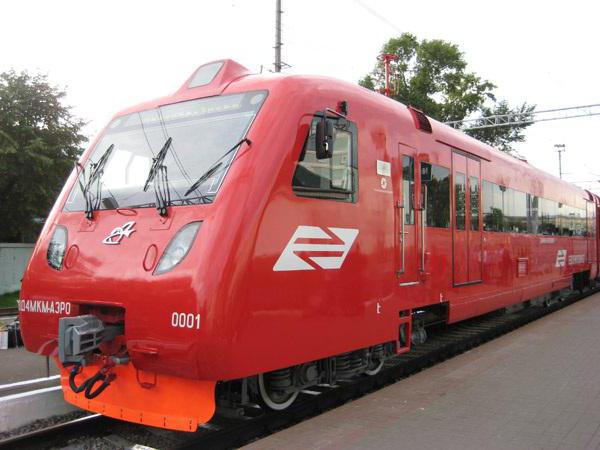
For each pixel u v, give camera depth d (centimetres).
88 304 475
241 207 438
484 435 464
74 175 582
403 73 3083
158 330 424
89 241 498
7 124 2300
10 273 2312
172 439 518
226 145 484
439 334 1056
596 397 576
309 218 500
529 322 1262
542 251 1264
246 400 500
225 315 413
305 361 491
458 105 3050
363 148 586
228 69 553
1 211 2469
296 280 480
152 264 441
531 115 2684
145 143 547
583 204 1752
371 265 586
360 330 565
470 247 856
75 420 541
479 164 912
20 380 765
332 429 484
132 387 474
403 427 486
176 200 468
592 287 2012
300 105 503
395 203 638
